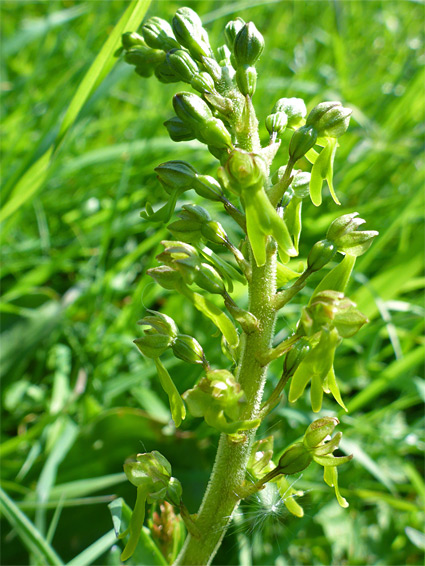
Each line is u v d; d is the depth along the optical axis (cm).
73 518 15
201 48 11
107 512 16
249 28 10
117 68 20
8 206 18
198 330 20
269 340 10
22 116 28
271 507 12
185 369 19
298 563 16
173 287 10
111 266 23
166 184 10
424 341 20
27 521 13
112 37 14
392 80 32
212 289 10
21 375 20
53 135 19
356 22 38
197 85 10
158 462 10
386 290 20
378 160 27
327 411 18
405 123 30
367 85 30
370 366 20
